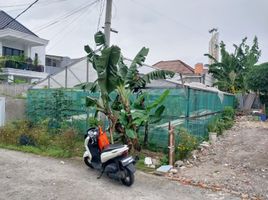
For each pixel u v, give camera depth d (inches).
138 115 338.3
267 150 421.7
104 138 280.7
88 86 369.7
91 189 232.8
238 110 1042.7
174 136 345.1
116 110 350.3
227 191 244.7
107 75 317.4
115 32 396.2
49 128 471.2
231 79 1105.4
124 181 246.7
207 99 533.6
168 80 484.7
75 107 458.3
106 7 382.9
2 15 1096.8
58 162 314.5
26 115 550.6
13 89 795.4
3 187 227.0
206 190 246.1
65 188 231.8
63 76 565.3
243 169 319.0
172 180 271.0
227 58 1130.0
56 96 482.0
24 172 269.7
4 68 893.2
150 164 322.3
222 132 569.6
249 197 232.7
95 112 406.0
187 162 336.2
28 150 362.9
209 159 360.5
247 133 583.5
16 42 1021.2
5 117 533.6
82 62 544.1
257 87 897.5
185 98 387.9
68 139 372.2
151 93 408.5
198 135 454.0
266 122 784.3
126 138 350.9
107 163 258.4
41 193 218.2
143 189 241.0
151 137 395.9
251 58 1112.2
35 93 529.0
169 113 393.4
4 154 341.1
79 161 323.3
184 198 224.8
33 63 1023.0
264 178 286.7
